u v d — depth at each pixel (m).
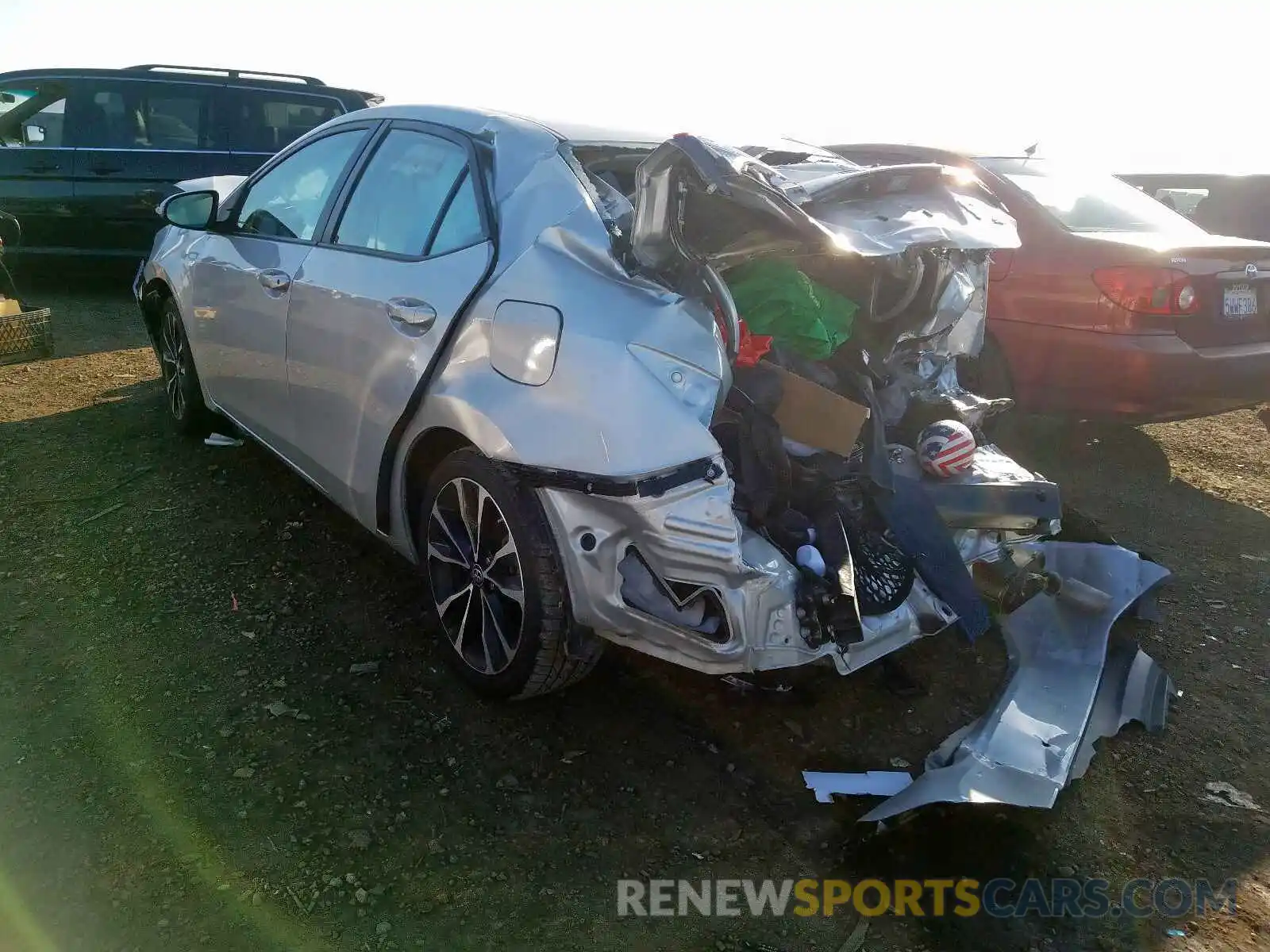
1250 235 8.41
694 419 2.46
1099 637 3.28
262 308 3.77
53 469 4.50
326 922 2.16
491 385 2.70
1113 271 4.86
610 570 2.52
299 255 3.65
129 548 3.77
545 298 2.67
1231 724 3.17
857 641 2.50
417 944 2.12
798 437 2.91
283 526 4.04
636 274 2.65
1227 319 4.94
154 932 2.09
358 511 3.34
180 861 2.29
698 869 2.42
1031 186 5.52
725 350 2.61
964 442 3.13
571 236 2.76
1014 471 3.29
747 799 2.68
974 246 2.85
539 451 2.54
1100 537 4.07
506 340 2.70
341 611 3.43
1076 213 5.40
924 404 3.45
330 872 2.29
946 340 3.58
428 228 3.16
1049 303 5.07
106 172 8.36
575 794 2.63
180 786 2.52
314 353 3.41
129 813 2.42
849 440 2.88
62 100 8.44
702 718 3.01
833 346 3.04
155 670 3.02
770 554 2.49
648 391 2.47
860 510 2.90
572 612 2.64
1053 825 2.65
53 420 5.17
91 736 2.69
